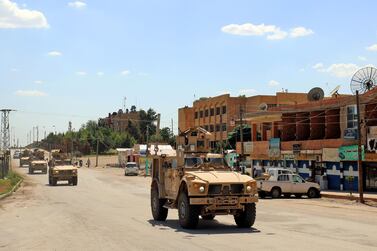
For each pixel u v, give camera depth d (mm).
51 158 53656
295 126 50062
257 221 19062
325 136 43812
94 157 146875
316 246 12367
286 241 13297
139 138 155500
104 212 23031
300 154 45469
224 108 84312
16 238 14594
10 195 35844
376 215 22125
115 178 68000
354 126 39500
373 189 38438
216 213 15812
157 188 19250
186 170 17172
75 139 157875
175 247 12367
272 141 50125
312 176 44219
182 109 98875
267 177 35938
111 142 160000
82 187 46969
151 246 12609
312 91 48969
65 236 14805
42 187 46656
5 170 62594
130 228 16688
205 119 91250
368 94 38031
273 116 51156
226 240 13531
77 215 21578
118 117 171875
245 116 56375
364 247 12227
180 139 17641
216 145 81750
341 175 40906
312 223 18312
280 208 26266
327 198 35188
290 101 81625
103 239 14039
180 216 16547
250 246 12383
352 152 38656
